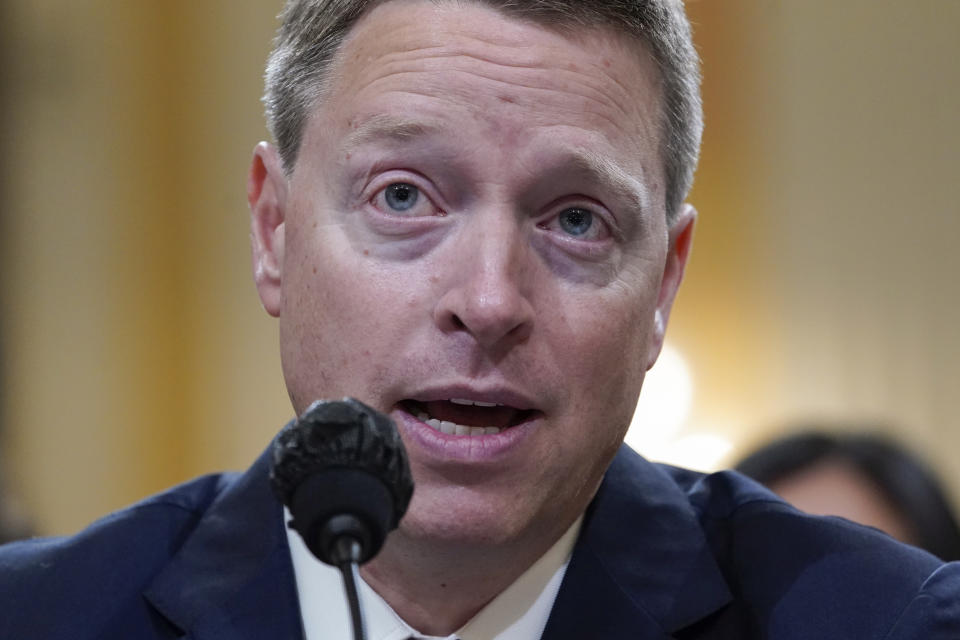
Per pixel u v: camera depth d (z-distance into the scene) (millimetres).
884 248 6941
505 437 2012
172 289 7121
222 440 7043
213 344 7090
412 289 2004
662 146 2230
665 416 6961
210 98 7180
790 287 7004
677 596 2324
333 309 2062
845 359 6914
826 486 3912
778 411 6926
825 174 7016
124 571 2428
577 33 2074
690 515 2477
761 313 7016
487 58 2025
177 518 2543
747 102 7121
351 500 1584
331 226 2090
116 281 7121
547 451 2041
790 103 7082
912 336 6867
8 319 7055
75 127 7180
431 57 2035
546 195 2039
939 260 6867
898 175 6945
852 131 7012
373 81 2068
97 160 7164
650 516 2428
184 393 7082
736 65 7133
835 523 2441
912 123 6953
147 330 7102
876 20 7016
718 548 2463
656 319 2389
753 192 7082
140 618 2361
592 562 2330
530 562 2246
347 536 1576
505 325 1948
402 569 2150
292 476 1619
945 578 2281
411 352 1994
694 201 7133
